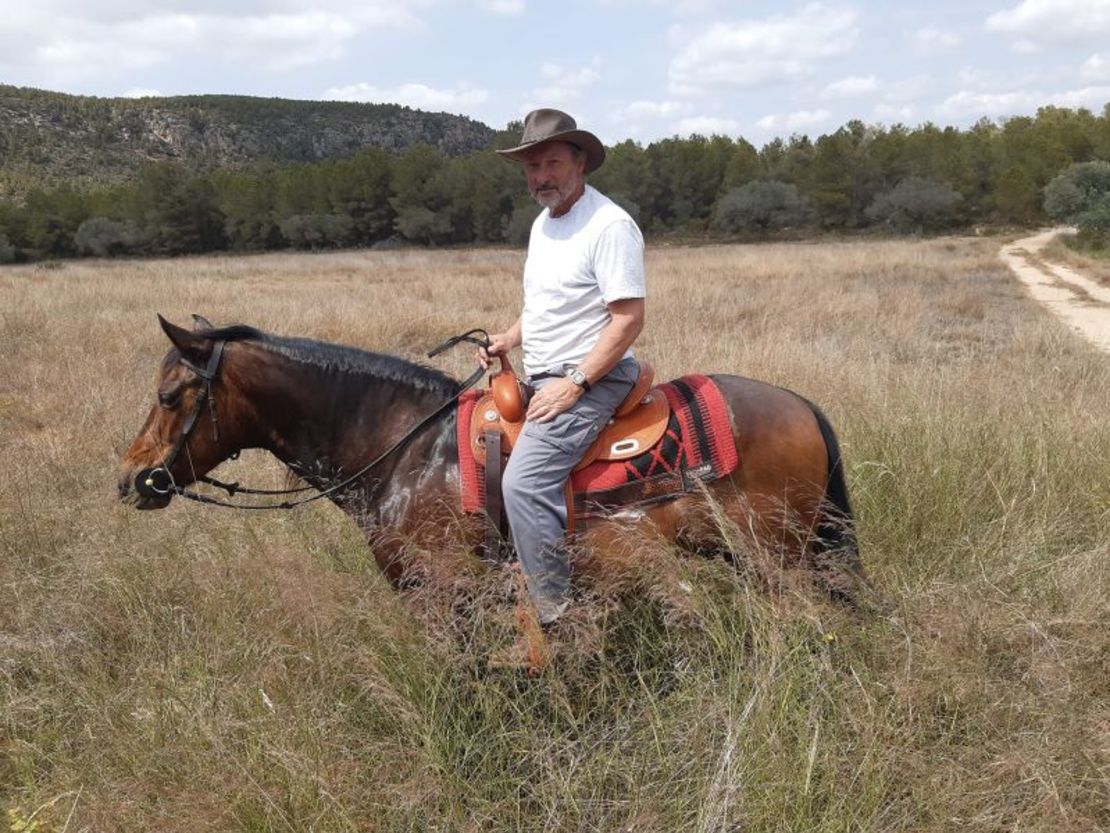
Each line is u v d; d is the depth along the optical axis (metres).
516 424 3.39
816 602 3.50
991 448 5.44
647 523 3.41
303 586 3.55
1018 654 3.38
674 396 3.50
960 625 3.34
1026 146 74.00
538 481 3.25
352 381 3.62
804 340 11.28
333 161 90.25
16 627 4.30
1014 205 66.75
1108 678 3.33
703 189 78.19
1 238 71.88
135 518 5.08
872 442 5.49
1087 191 46.78
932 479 4.94
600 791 3.08
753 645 3.32
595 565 3.40
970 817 2.90
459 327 13.23
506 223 72.88
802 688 3.24
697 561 3.43
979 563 4.10
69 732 3.61
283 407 3.62
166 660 3.82
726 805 2.76
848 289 18.72
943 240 56.28
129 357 10.68
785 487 3.50
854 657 3.40
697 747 3.04
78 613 4.19
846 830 2.79
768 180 76.94
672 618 3.48
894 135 78.31
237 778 2.96
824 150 73.56
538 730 3.27
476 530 3.44
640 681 3.35
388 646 3.47
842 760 3.00
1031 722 3.17
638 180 76.38
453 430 3.53
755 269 24.45
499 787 3.16
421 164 76.56
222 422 3.58
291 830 2.86
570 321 3.36
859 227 71.88
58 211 75.06
